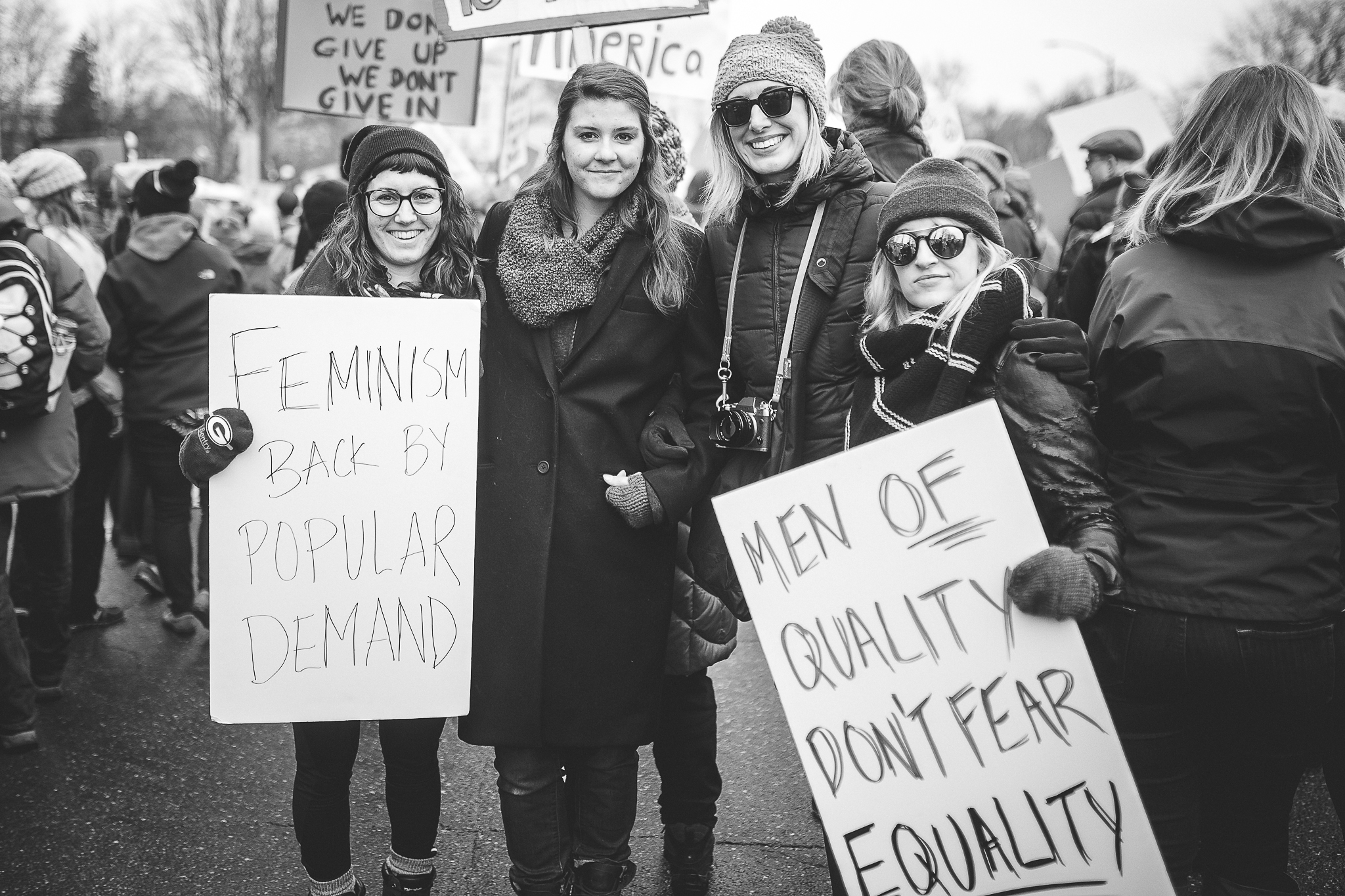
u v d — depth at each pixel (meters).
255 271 7.38
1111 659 2.10
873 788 2.09
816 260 2.46
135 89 36.47
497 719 2.53
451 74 4.96
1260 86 2.07
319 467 2.42
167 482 4.80
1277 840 2.27
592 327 2.52
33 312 3.58
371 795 3.58
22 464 3.77
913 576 2.05
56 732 4.01
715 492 2.58
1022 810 2.03
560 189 2.54
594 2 3.54
